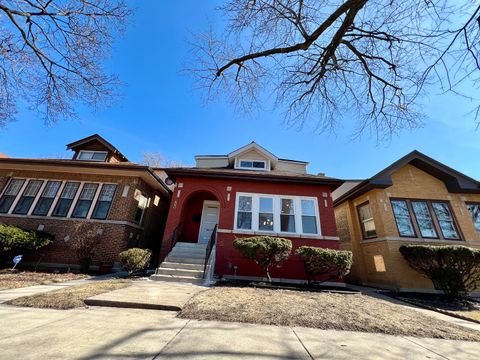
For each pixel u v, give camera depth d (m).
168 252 9.82
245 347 2.83
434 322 4.61
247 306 4.72
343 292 7.50
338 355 2.77
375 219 10.79
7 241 8.56
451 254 8.04
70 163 11.31
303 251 8.34
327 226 10.25
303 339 3.25
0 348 2.41
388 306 5.82
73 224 10.71
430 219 10.70
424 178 11.41
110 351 2.48
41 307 4.12
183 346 2.74
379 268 10.38
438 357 2.90
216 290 6.32
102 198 11.35
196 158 15.23
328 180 10.79
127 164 11.96
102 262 9.37
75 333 2.95
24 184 11.68
